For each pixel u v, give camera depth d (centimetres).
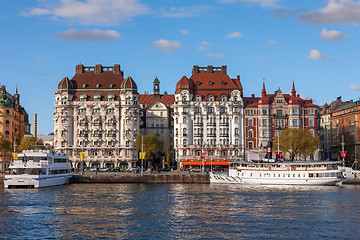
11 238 6862
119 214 8706
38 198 10875
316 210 9094
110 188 13488
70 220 8119
